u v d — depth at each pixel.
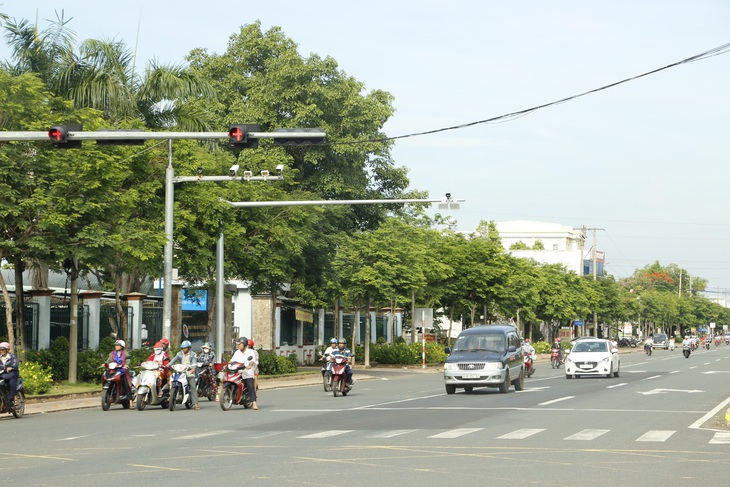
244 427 22.66
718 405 29.55
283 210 47.56
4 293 33.75
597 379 48.25
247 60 66.31
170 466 15.36
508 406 29.39
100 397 34.44
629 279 198.62
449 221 44.25
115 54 42.62
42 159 32.22
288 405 30.78
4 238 33.59
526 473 14.47
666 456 16.64
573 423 23.34
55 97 35.50
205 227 41.66
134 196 35.16
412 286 59.59
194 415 26.86
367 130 65.06
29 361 35.78
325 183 62.94
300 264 55.53
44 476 14.26
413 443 18.77
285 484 13.35
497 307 81.12
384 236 60.25
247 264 46.25
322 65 63.03
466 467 15.16
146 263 37.84
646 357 99.25
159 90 42.97
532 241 175.25
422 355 66.31
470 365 36.25
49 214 31.77
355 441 19.17
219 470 14.84
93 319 41.66
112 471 14.78
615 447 18.06
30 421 25.27
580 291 113.38
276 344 61.41
